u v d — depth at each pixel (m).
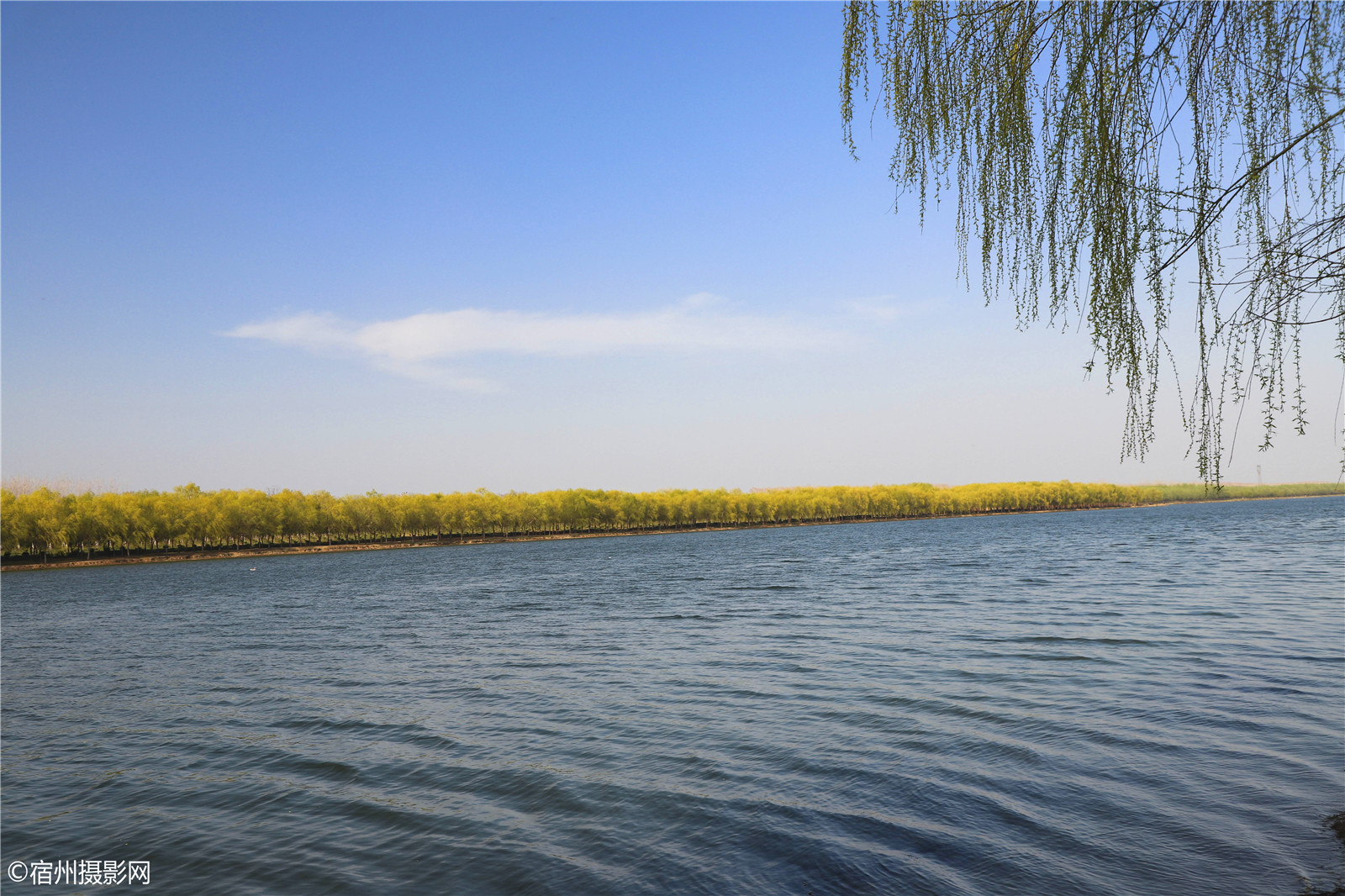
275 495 168.75
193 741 15.98
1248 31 3.75
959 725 13.84
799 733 14.06
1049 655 19.78
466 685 20.39
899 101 4.80
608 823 10.51
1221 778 10.48
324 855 10.08
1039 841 9.03
